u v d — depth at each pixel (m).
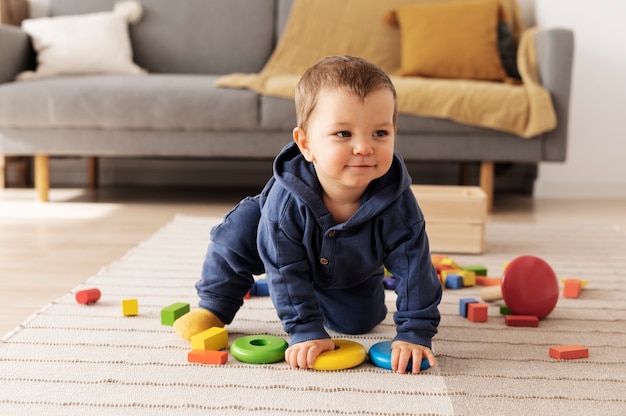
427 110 2.55
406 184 1.09
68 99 2.62
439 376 1.05
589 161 3.22
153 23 3.29
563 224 2.45
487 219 2.56
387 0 3.21
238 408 0.93
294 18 3.21
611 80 3.19
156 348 1.16
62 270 1.72
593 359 1.13
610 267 1.81
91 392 0.98
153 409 0.93
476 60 2.93
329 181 1.07
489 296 1.46
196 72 3.30
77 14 3.29
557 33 2.60
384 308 1.27
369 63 1.05
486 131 2.58
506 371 1.08
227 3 3.30
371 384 1.02
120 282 1.58
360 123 0.99
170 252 1.90
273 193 1.12
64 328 1.25
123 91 2.62
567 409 0.94
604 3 3.16
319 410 0.93
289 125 2.62
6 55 2.86
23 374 1.04
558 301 1.49
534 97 2.53
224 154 2.68
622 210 2.82
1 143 2.70
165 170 3.49
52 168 3.48
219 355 1.08
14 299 1.47
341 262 1.12
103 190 3.25
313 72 1.05
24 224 2.34
